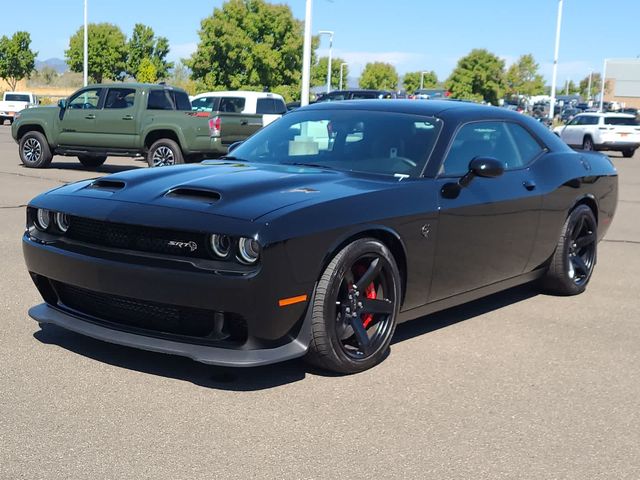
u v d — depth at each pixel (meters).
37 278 4.28
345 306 3.96
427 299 4.55
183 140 14.60
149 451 3.09
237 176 4.22
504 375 4.18
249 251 3.56
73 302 4.18
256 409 3.56
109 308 3.97
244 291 3.52
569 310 5.67
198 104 20.64
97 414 3.43
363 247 3.93
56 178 13.81
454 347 4.65
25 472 2.88
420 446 3.24
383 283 4.16
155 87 15.09
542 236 5.51
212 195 3.89
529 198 5.22
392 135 4.78
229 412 3.51
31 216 4.28
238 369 4.07
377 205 4.05
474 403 3.75
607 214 6.46
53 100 54.09
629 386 4.09
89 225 3.94
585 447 3.30
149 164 14.98
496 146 5.18
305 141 4.91
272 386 3.85
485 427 3.47
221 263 3.59
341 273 3.83
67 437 3.19
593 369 4.34
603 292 6.31
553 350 4.67
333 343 3.87
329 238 3.76
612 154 31.14
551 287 6.05
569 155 5.91
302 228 3.65
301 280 3.67
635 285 6.63
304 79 19.77
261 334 3.62
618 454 3.24
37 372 3.91
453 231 4.53
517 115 5.58
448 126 4.81
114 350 4.28
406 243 4.21
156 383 3.82
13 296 5.41
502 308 5.66
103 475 2.88
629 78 101.50
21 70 62.38
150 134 14.99
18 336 4.48
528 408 3.72
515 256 5.24
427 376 4.11
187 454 3.08
